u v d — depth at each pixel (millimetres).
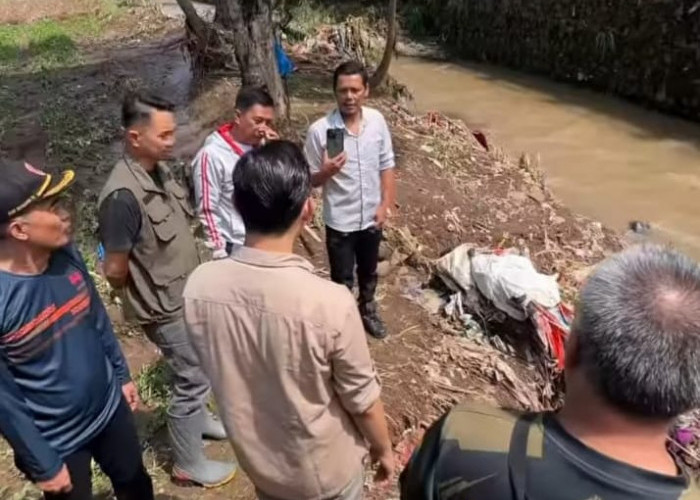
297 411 2170
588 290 1373
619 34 11281
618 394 1289
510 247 6070
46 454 2436
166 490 3516
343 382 2172
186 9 10281
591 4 11609
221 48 10305
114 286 3082
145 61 11578
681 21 10320
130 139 2934
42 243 2395
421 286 5430
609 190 8289
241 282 2152
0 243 2371
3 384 2365
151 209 2980
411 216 6285
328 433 2230
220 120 8719
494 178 7371
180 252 3109
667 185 8422
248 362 2182
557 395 4562
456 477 1409
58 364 2482
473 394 4402
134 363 4516
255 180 2104
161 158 2975
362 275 4562
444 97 11648
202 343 2234
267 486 2352
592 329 1322
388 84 9828
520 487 1336
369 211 4238
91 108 9492
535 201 6996
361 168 4121
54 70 11211
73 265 2588
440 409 4270
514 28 12891
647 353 1268
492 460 1382
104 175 7395
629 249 1470
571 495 1302
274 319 2098
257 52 7262
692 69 10305
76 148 8102
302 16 13953
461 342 4836
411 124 8445
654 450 1327
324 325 2078
